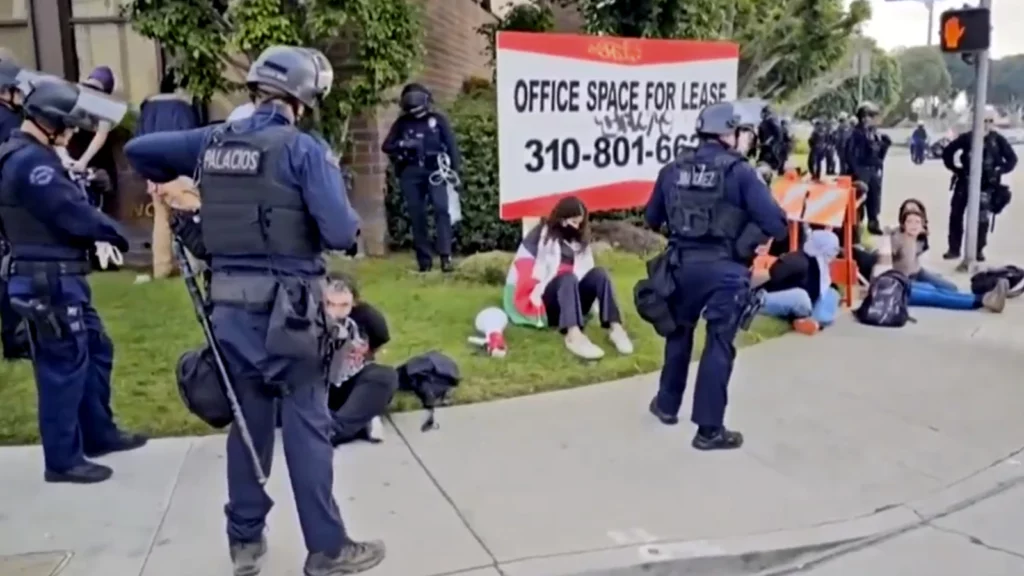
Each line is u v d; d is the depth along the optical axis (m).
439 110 8.83
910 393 5.44
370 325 4.63
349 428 4.46
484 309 6.68
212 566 3.38
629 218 9.91
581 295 6.18
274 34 7.48
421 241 8.38
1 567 3.35
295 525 3.70
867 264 7.88
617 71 6.95
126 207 9.03
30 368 5.64
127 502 3.91
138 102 9.55
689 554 3.45
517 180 6.59
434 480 4.12
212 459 4.38
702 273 4.44
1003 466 4.38
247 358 3.11
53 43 9.47
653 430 4.78
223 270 3.15
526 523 3.70
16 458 4.40
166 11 7.56
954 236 10.21
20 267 3.88
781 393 5.43
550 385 5.46
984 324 7.21
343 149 8.50
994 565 3.54
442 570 3.31
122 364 5.64
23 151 3.80
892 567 3.53
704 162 4.40
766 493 4.03
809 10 14.05
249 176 3.02
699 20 9.74
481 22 14.31
